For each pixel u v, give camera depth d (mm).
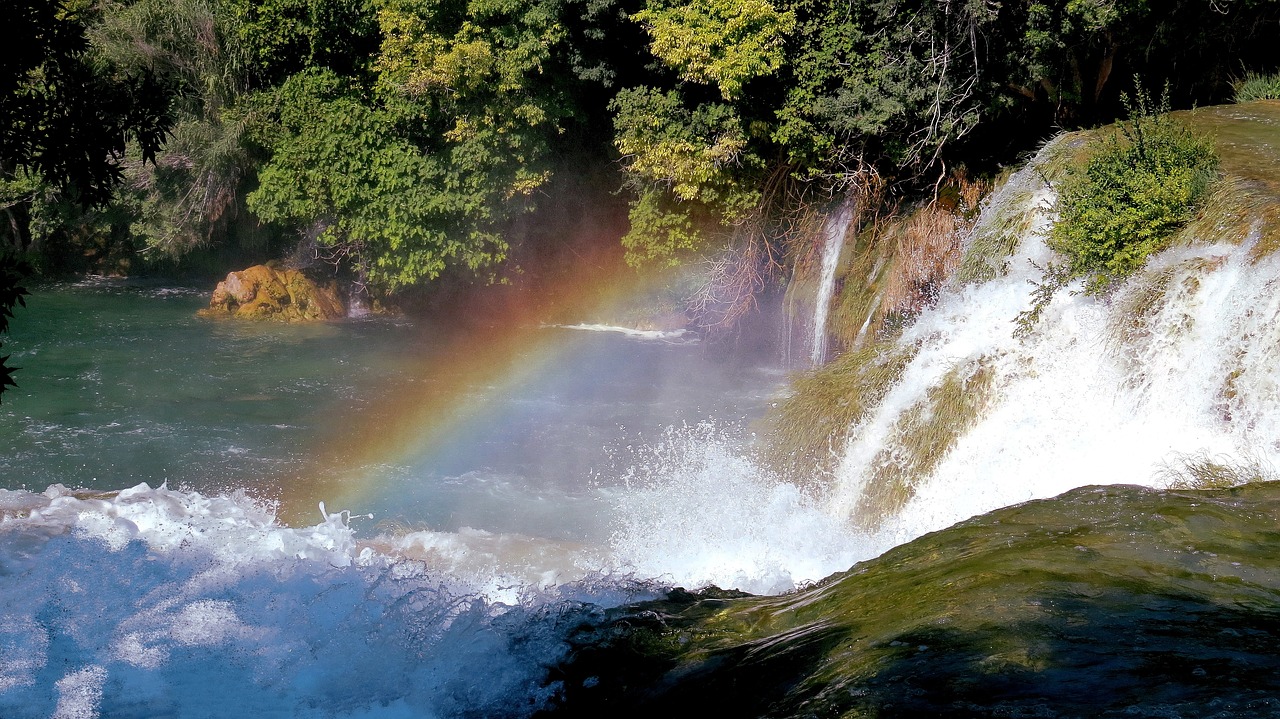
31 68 7930
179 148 29484
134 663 6398
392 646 6570
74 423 17484
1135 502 6672
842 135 20031
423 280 26797
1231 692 3854
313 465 15805
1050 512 6723
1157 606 4930
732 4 19453
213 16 28500
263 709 5770
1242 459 9320
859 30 19297
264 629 6961
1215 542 5848
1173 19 17672
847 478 13078
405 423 18188
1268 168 12250
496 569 10367
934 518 11641
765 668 5188
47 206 31984
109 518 10141
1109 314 11820
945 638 4781
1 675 6223
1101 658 4312
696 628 6344
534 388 20906
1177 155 12242
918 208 19781
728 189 21578
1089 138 14945
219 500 11781
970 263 15445
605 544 12352
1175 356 10820
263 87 29312
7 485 14430
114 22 28312
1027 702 3955
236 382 20672
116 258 34438
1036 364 12172
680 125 21312
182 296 30766
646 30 22562
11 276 6660
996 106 18625
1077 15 17156
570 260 28422
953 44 18406
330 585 7863
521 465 15977
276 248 32625
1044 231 13227
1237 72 19141
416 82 23469
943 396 12609
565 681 5809
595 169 26531
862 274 20375
